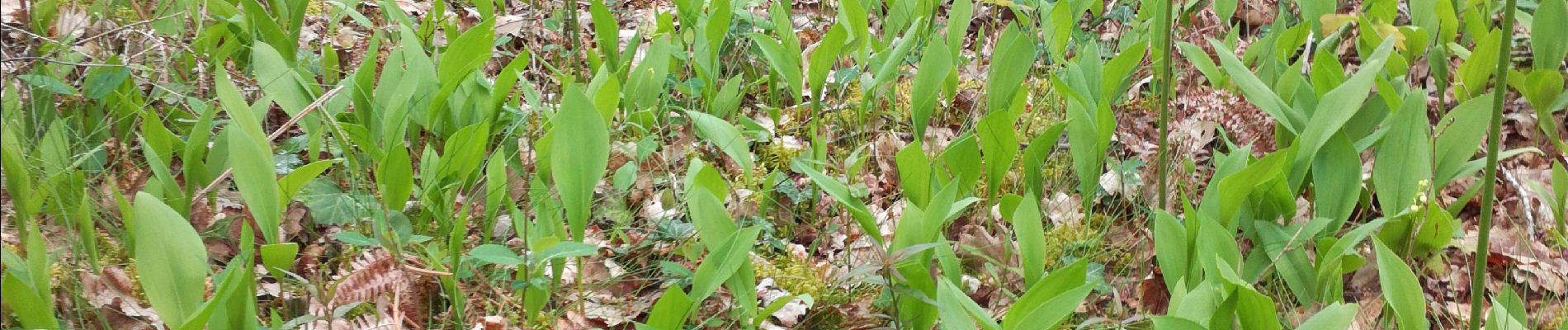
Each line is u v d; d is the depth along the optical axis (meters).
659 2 4.31
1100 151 2.35
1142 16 3.52
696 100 3.15
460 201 2.47
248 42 2.94
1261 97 2.36
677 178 2.70
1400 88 2.59
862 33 3.15
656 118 2.89
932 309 1.81
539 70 3.29
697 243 2.10
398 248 1.93
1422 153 2.09
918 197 2.13
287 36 2.91
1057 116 3.11
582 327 2.01
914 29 2.86
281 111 2.92
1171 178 2.66
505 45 3.64
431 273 1.89
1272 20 3.89
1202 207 2.13
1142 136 3.02
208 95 2.79
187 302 1.49
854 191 2.09
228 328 1.50
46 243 2.04
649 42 3.85
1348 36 3.48
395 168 2.07
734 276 1.83
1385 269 1.69
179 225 1.48
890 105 3.12
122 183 2.36
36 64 2.34
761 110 3.30
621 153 2.71
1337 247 1.95
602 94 2.33
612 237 2.30
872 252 2.28
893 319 2.01
